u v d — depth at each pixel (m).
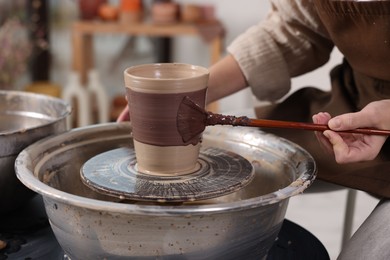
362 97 1.11
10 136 0.98
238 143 1.06
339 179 1.01
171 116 0.82
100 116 3.07
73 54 3.02
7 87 2.80
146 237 0.75
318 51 1.24
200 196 0.79
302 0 1.14
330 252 2.13
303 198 2.60
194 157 0.87
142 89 0.81
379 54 1.00
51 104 1.19
